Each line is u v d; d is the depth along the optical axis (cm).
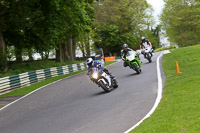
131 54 2094
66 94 1792
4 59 3456
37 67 4109
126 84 1700
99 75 1542
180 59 2405
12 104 1728
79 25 4362
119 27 8931
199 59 2091
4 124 1216
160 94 1183
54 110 1324
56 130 964
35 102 1670
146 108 1017
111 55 9400
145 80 1695
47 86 2408
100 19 7731
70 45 6012
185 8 8406
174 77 1534
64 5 3772
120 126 871
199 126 680
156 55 3869
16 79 2664
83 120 1030
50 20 3706
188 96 1012
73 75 3275
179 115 812
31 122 1153
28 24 3703
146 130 745
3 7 3181
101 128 889
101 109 1155
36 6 3619
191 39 8588
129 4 8875
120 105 1158
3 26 3494
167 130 707
